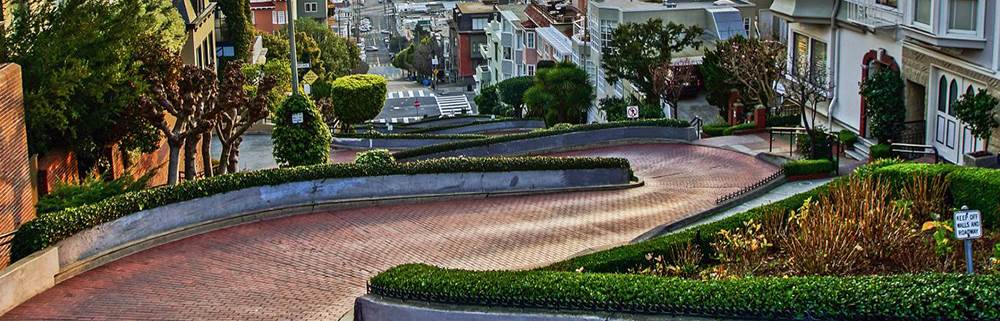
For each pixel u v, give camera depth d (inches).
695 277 639.8
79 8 1027.3
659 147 1503.4
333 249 837.2
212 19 2089.1
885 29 1173.1
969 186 749.3
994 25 1027.9
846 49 1347.2
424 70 5821.9
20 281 692.7
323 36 4345.5
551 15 3567.9
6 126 793.6
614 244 825.5
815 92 1283.2
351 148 1904.5
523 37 3764.8
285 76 1998.0
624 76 2032.5
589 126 1531.7
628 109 1787.6
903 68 1215.6
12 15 1067.3
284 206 951.6
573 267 642.8
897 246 628.1
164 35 1274.6
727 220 723.4
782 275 623.5
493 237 874.1
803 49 1475.1
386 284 604.7
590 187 1129.4
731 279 532.4
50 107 949.8
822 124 1422.2
